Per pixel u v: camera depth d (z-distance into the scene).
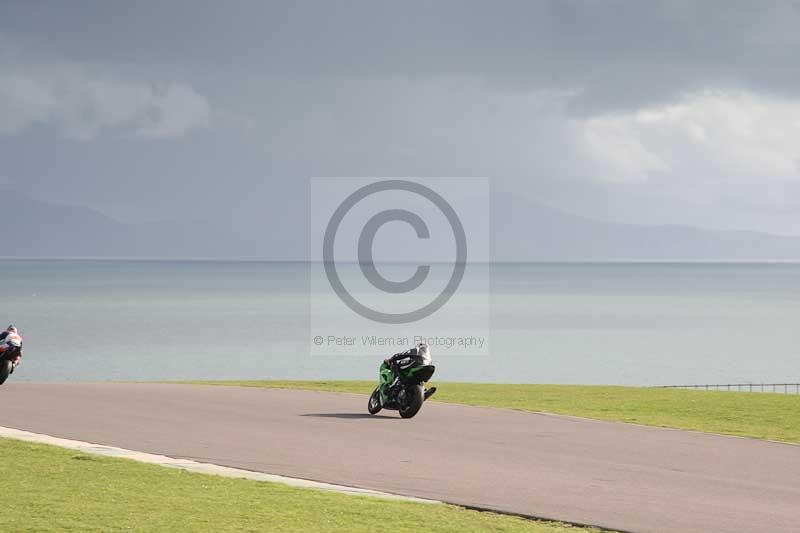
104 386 65.12
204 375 130.38
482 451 38.16
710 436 42.69
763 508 28.09
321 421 47.09
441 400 59.53
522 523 25.88
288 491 29.33
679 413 54.16
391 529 24.58
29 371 133.62
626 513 27.33
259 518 25.31
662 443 40.50
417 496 29.48
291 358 158.38
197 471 32.72
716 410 56.00
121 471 31.84
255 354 164.25
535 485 31.34
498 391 68.75
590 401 60.88
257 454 36.75
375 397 50.03
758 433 44.88
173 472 31.98
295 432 42.97
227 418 47.53
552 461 35.91
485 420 48.12
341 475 32.78
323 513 26.20
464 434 42.94
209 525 24.33
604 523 26.11
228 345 181.00
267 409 51.91
